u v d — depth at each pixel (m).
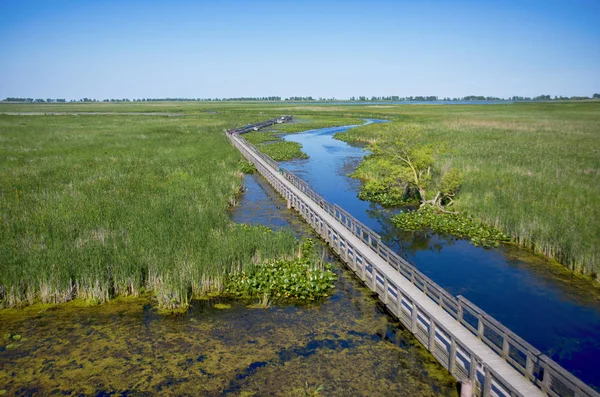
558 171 30.30
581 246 17.36
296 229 22.59
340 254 18.75
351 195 30.55
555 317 13.80
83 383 10.48
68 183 28.39
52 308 14.21
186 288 14.69
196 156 39.97
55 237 17.88
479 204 24.45
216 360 11.41
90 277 14.84
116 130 65.06
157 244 17.34
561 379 8.52
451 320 12.08
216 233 18.98
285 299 15.10
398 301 13.39
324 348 11.99
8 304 14.23
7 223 19.28
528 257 19.03
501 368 9.97
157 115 109.75
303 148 54.41
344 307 14.52
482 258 18.95
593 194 24.47
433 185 29.19
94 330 12.91
